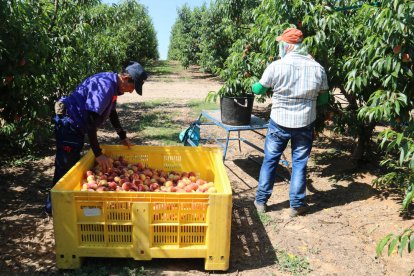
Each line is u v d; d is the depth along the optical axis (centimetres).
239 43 612
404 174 415
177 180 382
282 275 307
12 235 350
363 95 473
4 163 541
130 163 410
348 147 685
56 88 635
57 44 588
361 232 381
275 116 399
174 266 313
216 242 297
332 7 457
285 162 508
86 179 356
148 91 1561
